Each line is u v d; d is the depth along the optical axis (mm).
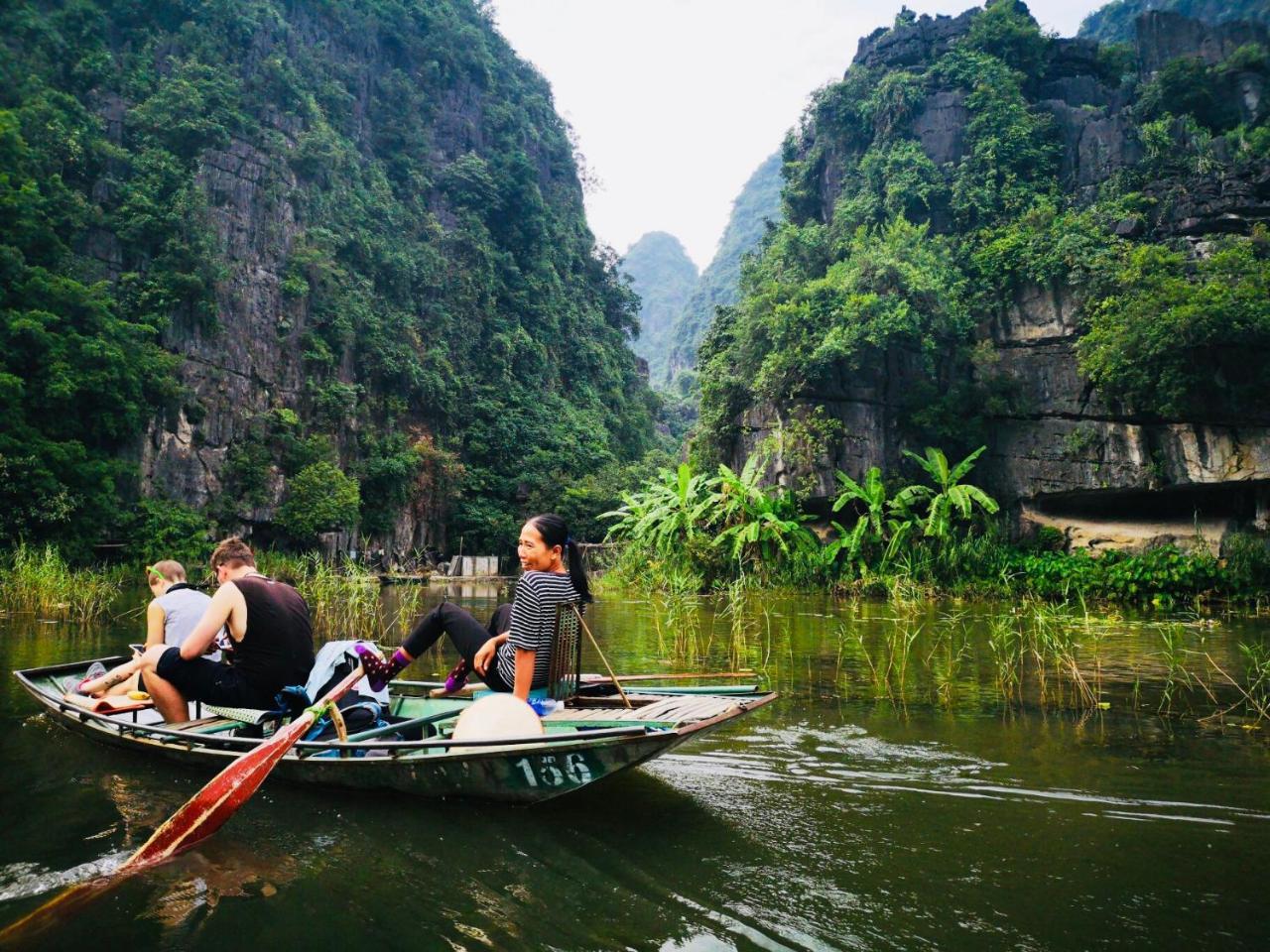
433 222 41438
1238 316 17391
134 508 23781
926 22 29609
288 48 36656
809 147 33062
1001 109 26141
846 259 25266
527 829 3184
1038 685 6285
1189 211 21688
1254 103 26453
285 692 4027
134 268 26672
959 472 19516
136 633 8875
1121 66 30203
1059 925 2422
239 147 30266
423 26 46531
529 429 40000
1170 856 2949
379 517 32812
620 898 2582
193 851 2953
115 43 30891
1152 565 17000
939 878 2756
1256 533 18953
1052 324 21406
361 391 33406
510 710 3465
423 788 3480
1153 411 19578
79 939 2314
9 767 3955
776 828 3219
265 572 23641
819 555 18953
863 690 6078
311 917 2451
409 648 4031
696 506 19984
